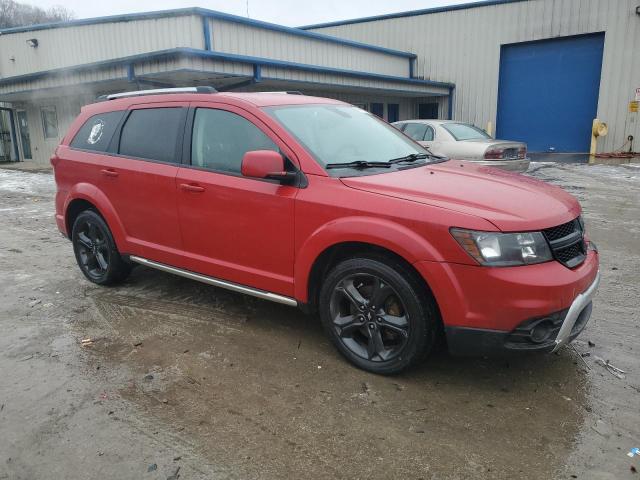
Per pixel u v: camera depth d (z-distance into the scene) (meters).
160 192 4.46
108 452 2.79
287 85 16.30
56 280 5.58
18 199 11.33
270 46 15.12
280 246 3.79
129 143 4.84
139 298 4.99
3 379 3.54
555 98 19.50
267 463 2.70
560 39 19.02
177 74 12.94
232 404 3.23
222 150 4.16
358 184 3.51
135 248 4.80
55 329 4.32
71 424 3.04
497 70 20.30
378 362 3.51
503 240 3.03
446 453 2.77
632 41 17.53
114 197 4.89
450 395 3.30
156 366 3.70
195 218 4.26
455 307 3.11
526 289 2.99
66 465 2.70
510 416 3.08
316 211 3.55
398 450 2.79
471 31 20.59
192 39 13.48
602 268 5.78
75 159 5.24
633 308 4.63
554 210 3.32
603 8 17.84
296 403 3.23
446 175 3.83
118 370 3.64
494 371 3.58
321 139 4.01
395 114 21.95
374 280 3.44
